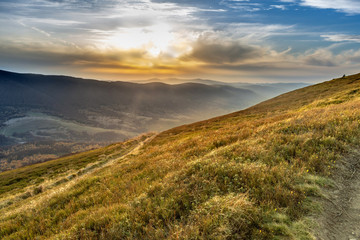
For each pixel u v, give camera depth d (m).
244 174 6.29
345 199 4.79
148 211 5.49
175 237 4.04
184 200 5.61
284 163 6.79
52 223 7.18
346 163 6.38
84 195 9.95
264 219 4.35
